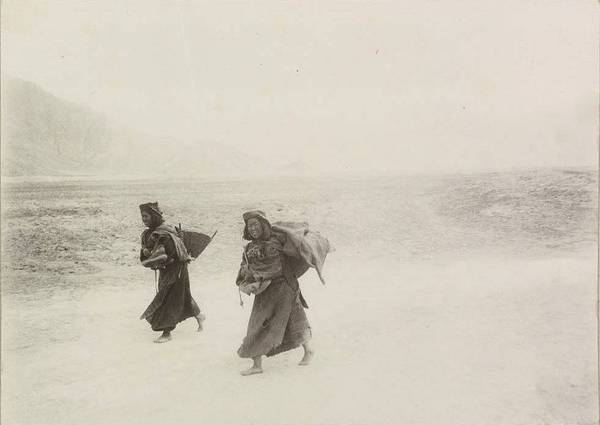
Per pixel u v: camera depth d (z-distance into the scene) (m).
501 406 6.46
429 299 7.31
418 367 6.66
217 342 6.65
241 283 6.21
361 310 7.12
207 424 5.99
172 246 6.54
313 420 6.09
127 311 6.72
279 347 6.20
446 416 6.25
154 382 6.27
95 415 6.04
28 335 6.51
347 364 6.46
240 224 7.20
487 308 7.26
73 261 6.72
